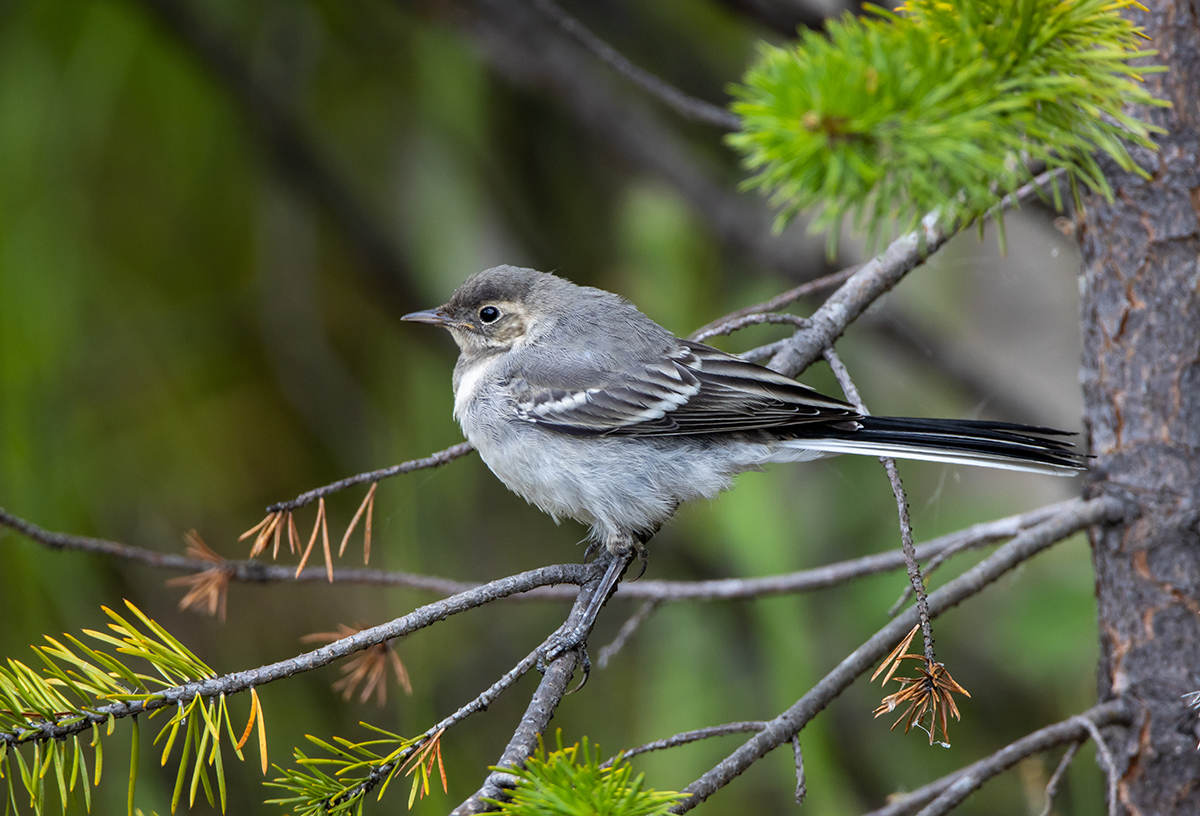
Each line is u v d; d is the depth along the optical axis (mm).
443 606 5215
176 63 11898
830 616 12164
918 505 12414
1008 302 13469
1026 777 7449
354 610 11750
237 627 11297
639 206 13219
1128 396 6707
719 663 12000
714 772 5324
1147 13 6441
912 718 4602
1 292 10219
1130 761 6633
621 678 12758
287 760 10719
